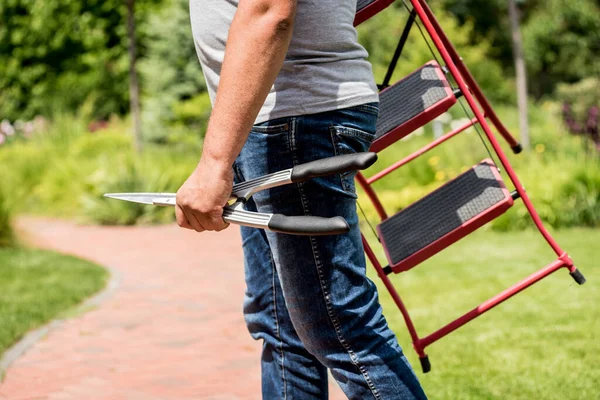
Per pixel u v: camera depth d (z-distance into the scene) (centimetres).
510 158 1197
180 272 794
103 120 2775
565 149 1244
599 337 457
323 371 231
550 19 3127
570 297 567
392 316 541
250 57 174
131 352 484
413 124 234
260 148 198
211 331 536
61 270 793
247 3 176
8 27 2959
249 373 435
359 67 201
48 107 2784
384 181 1231
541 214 977
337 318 199
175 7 2194
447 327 234
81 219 1363
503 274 671
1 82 2945
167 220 1350
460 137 1285
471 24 2889
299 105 193
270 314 229
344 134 194
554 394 363
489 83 2297
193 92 2116
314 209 194
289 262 199
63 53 2973
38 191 1535
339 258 197
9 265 826
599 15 3080
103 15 2922
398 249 240
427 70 253
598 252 753
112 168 1416
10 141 2120
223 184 179
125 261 884
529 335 471
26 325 538
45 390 409
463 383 387
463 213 238
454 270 705
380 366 200
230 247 977
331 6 195
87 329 545
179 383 419
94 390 409
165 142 2066
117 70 2822
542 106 2136
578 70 3077
